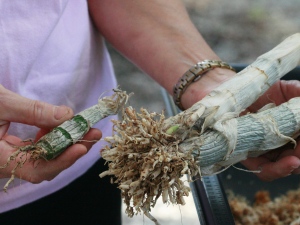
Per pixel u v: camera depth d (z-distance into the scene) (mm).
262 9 1854
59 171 623
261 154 668
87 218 814
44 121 620
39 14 680
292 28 1776
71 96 735
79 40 731
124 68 1627
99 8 778
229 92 624
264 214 780
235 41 1730
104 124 772
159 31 758
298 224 774
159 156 574
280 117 633
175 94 723
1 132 634
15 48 672
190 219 747
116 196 837
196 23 1795
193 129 607
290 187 801
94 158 768
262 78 645
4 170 623
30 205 749
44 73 703
